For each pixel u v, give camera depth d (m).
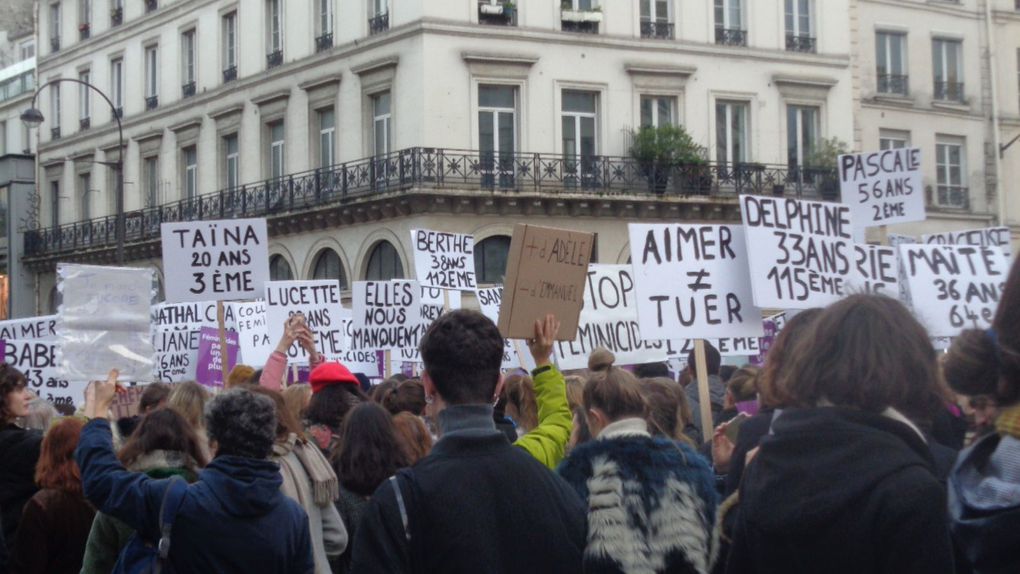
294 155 35.25
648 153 32.38
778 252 8.84
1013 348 3.22
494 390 4.29
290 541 5.21
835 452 3.44
